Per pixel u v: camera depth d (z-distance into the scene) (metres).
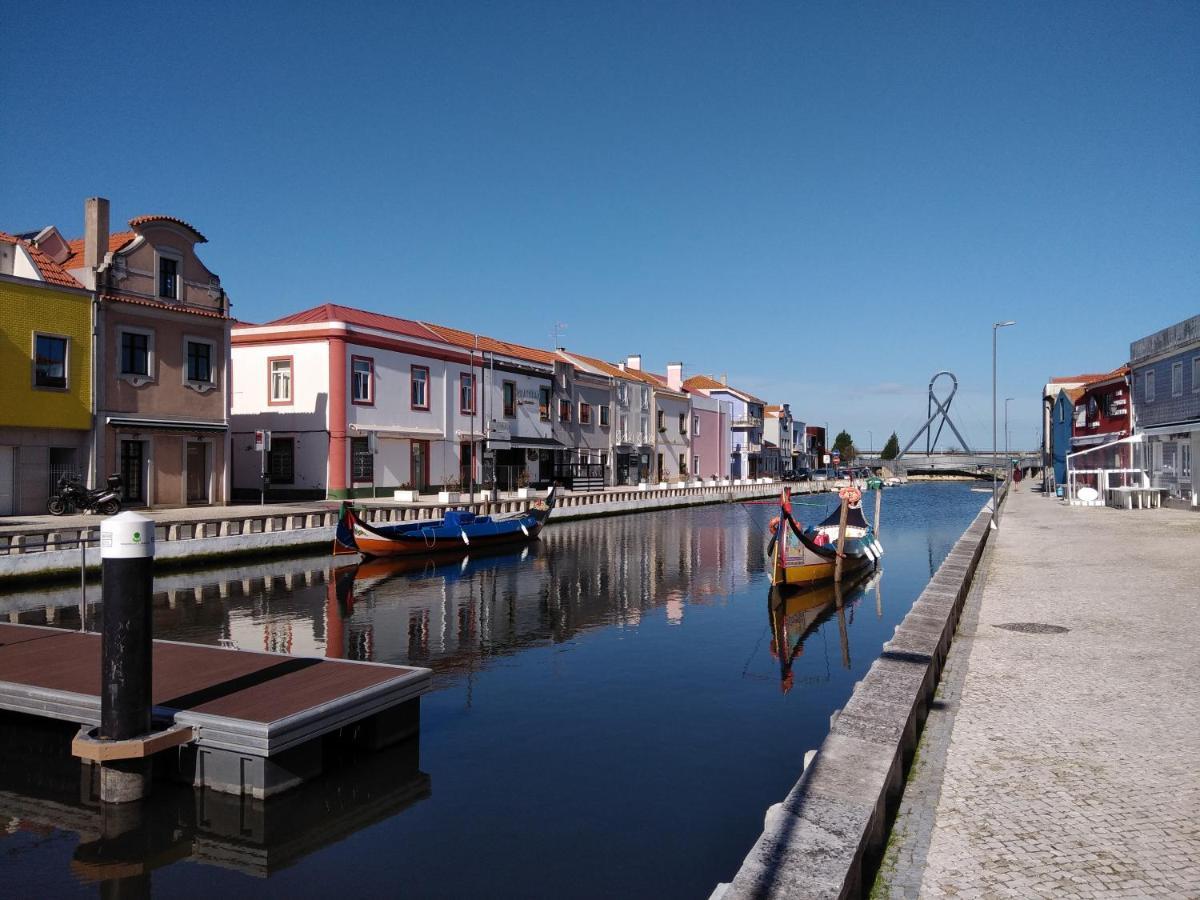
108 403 27.11
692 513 52.62
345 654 13.54
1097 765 5.83
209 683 8.50
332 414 35.38
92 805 7.24
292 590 20.48
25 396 24.89
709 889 5.99
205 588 20.64
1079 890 4.12
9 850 6.52
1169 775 5.59
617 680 11.92
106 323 27.08
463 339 46.00
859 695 6.55
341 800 7.43
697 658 13.40
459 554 28.95
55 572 19.70
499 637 15.02
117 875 6.18
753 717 10.11
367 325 36.97
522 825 7.03
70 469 26.34
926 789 5.51
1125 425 42.50
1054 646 9.72
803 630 15.88
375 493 37.22
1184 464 34.69
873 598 20.02
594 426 56.47
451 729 9.58
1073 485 45.53
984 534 23.34
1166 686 7.80
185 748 7.48
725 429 80.00
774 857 3.96
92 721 7.71
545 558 28.20
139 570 7.12
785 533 20.66
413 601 19.08
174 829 6.82
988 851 4.59
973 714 7.14
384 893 5.93
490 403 45.38
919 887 4.22
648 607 18.50
